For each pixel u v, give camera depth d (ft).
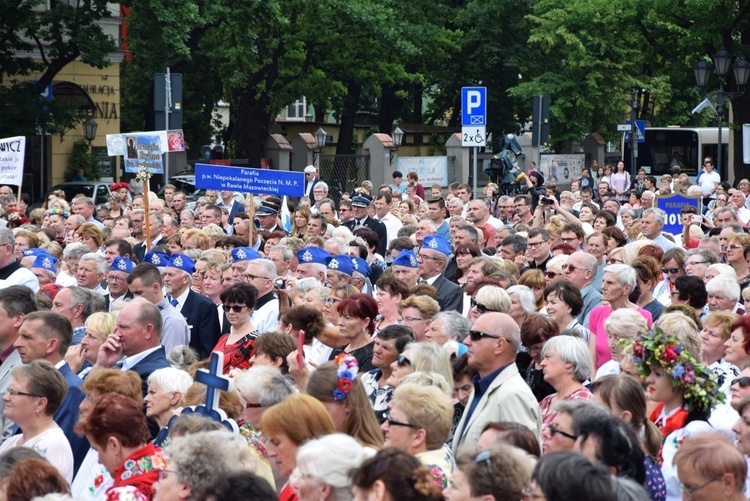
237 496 15.53
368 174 142.20
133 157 68.54
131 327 29.01
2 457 19.35
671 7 126.62
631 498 15.02
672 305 31.14
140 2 118.42
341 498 16.65
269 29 140.67
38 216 64.39
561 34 155.43
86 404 23.31
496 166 90.63
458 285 40.47
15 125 110.42
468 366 25.93
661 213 49.67
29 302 30.58
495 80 173.99
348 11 138.21
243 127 147.23
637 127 142.00
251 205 50.65
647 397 23.16
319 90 149.48
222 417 22.07
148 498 19.49
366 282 43.42
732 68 118.93
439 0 163.43
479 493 15.46
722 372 26.76
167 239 52.03
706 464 16.96
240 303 33.35
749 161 83.51
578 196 84.58
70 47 113.70
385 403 25.99
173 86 73.10
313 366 26.43
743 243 41.34
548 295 31.68
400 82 165.99
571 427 18.11
